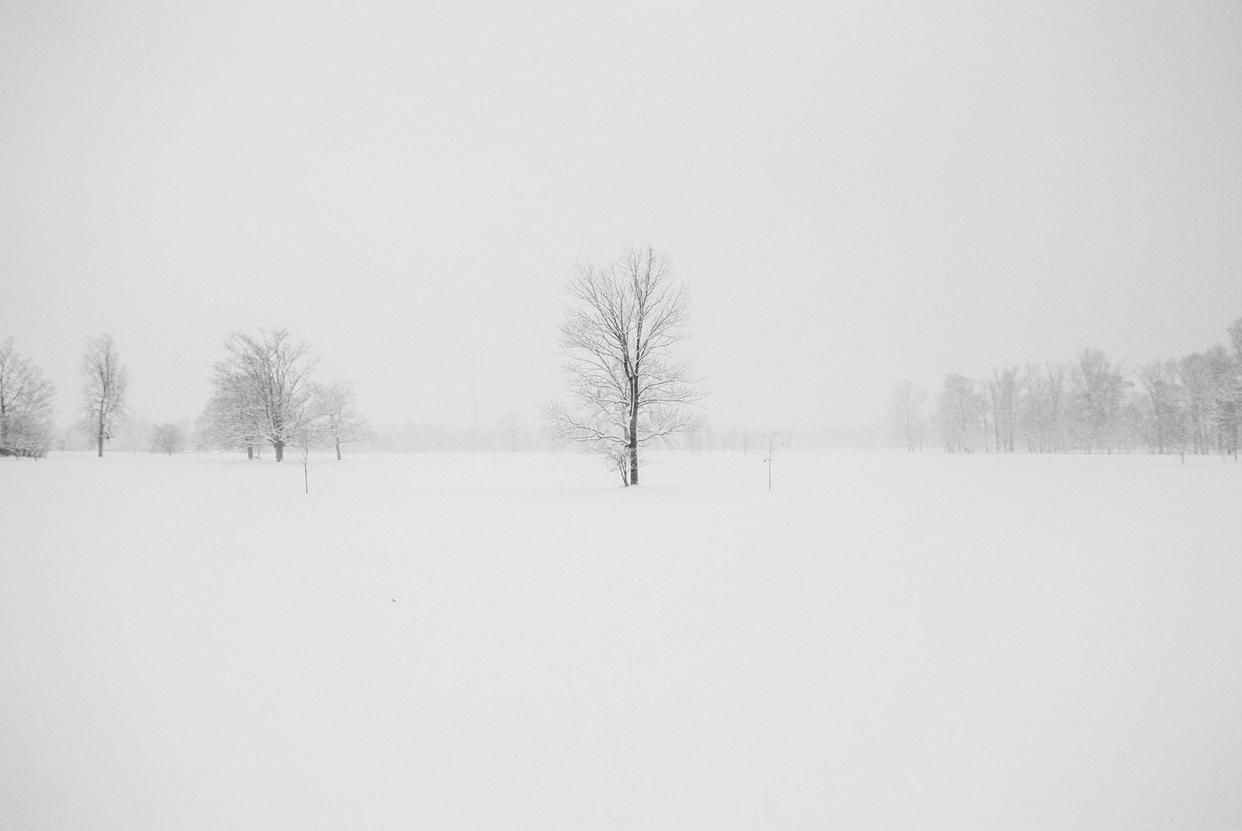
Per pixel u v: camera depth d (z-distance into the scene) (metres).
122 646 6.21
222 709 4.77
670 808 3.43
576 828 3.28
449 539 11.72
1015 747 3.98
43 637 6.51
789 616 6.71
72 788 3.79
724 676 5.12
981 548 10.31
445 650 5.88
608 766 3.84
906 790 3.55
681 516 14.48
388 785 3.71
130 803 3.63
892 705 4.56
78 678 5.43
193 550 11.00
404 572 9.09
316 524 13.88
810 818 3.32
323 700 4.87
